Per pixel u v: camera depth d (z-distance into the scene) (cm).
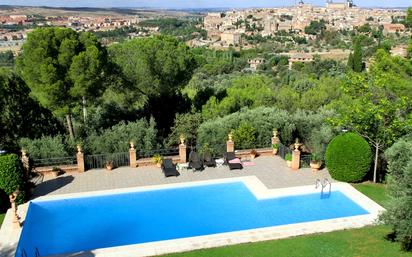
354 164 1775
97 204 1636
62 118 2575
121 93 2888
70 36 2267
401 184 1179
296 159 1980
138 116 2869
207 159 2058
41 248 1314
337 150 1795
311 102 3155
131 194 1723
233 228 1432
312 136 2239
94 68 2212
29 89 2412
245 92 3309
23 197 1620
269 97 3216
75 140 2291
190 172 1969
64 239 1373
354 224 1436
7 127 2328
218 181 1847
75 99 2303
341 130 1947
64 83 2214
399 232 1148
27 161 1741
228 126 2344
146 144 2267
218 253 1246
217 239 1346
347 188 1762
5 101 2312
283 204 1619
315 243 1295
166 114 2936
